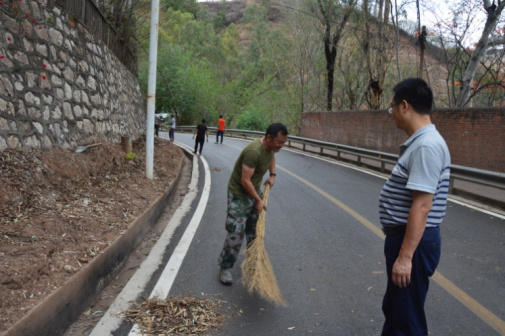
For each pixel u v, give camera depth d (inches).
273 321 146.6
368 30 764.6
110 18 530.9
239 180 173.6
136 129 635.5
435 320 147.9
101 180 292.4
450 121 497.0
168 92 1657.2
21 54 271.9
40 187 227.0
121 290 169.2
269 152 168.7
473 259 208.4
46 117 288.7
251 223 187.8
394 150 642.2
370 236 247.3
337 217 290.8
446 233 254.2
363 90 954.7
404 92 99.0
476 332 140.1
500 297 166.1
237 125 1530.5
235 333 138.1
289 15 1126.4
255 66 2112.5
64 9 356.2
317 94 1101.1
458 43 594.9
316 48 1108.5
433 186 90.7
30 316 114.6
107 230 199.0
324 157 704.4
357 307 157.5
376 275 188.4
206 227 263.4
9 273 133.1
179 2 773.9
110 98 475.8
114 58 542.0
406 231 93.1
